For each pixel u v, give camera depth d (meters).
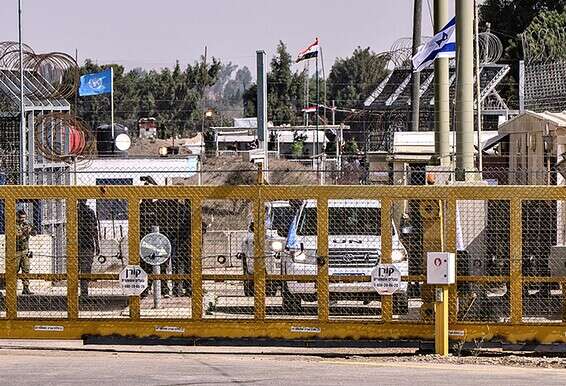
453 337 43.28
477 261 45.44
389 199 43.31
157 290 46.34
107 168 96.06
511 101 161.38
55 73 79.88
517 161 84.62
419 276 43.28
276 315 46.28
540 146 76.81
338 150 107.19
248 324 43.75
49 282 53.06
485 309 44.34
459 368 39.12
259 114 82.94
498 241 46.12
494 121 126.81
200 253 43.88
